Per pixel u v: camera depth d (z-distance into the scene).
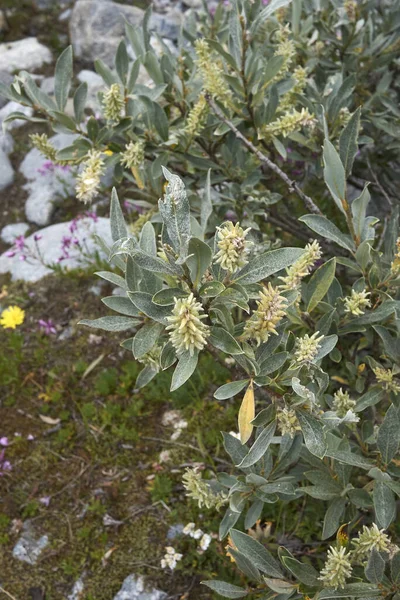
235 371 0.35
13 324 0.63
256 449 0.31
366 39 0.58
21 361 0.63
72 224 0.71
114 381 0.60
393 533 0.41
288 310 0.37
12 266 0.72
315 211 0.43
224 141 0.50
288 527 0.47
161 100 0.54
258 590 0.37
